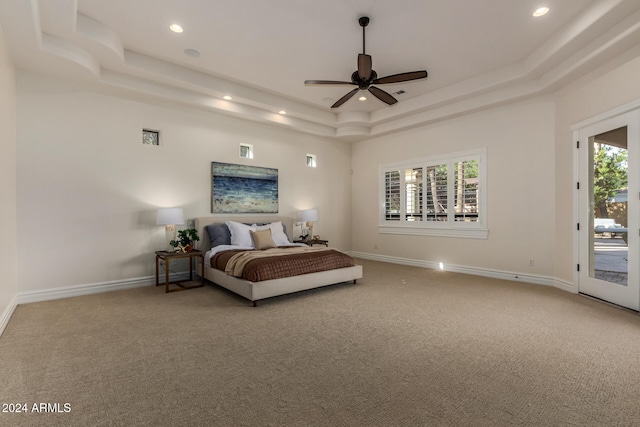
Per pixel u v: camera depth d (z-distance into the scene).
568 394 1.78
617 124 3.32
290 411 1.63
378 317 3.09
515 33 3.38
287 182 6.17
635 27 2.76
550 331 2.71
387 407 1.67
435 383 1.90
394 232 6.41
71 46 3.29
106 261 4.14
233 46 3.65
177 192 4.78
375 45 3.62
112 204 4.19
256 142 5.71
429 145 5.77
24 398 1.74
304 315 3.16
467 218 5.26
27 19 2.64
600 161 3.59
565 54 3.48
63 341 2.51
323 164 6.79
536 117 4.45
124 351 2.34
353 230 7.31
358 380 1.94
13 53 3.19
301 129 6.07
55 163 3.77
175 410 1.64
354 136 6.54
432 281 4.66
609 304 3.46
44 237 3.70
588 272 3.79
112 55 3.51
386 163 6.56
